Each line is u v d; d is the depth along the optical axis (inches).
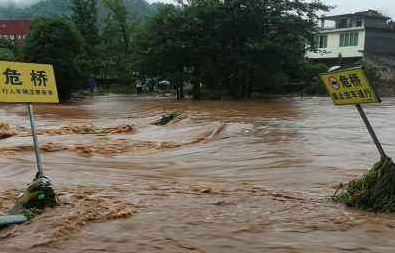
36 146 269.9
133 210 253.9
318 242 206.5
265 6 1552.7
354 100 257.0
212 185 325.1
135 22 2422.5
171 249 200.8
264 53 1540.4
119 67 2279.8
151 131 687.7
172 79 1635.1
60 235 217.6
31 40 1637.6
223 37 1567.4
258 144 523.5
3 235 220.1
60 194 290.0
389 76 1820.9
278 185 326.6
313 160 419.2
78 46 1689.2
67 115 1055.0
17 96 257.6
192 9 1567.4
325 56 2225.6
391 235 213.6
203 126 676.7
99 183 332.8
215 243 206.7
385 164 259.1
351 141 531.8
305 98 1624.0
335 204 265.7
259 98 1642.5
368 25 2132.1
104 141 589.3
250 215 244.7
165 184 329.1
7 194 301.7
